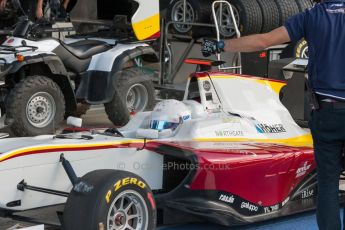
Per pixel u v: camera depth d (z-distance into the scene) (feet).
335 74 37.04
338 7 37.60
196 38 91.97
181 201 44.65
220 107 50.70
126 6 87.30
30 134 71.67
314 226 48.75
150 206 40.65
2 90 73.87
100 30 88.02
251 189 46.88
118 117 78.89
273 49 89.92
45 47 73.77
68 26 82.12
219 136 48.60
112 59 77.56
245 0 86.22
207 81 50.47
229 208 46.03
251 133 50.47
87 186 38.34
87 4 90.27
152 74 85.20
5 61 70.54
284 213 48.42
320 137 37.86
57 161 41.70
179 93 85.05
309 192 51.78
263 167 46.70
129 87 79.20
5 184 39.65
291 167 48.98
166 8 96.63
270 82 54.85
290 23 38.17
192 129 47.73
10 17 85.40
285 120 53.72
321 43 37.37
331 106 37.11
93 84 77.51
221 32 88.53
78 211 37.91
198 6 89.61
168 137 47.19
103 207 37.65
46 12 80.43
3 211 41.47
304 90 68.08
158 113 48.34
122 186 38.83
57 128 76.74
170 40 94.22
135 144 44.88
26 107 70.95
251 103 52.47
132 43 81.51
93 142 43.19
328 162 37.86
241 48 38.88
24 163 40.32
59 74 74.23
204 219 45.14
